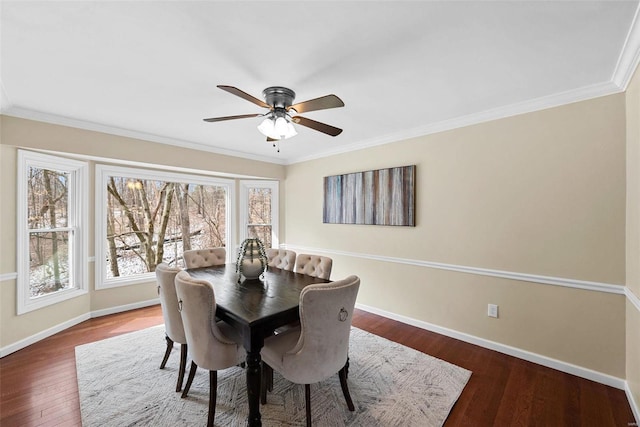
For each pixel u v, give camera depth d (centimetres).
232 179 489
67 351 269
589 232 226
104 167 360
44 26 149
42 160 295
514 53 176
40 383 219
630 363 202
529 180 254
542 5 135
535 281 252
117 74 201
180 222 442
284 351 183
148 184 411
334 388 217
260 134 351
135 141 344
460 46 169
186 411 190
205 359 178
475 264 288
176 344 284
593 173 224
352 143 394
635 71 184
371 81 212
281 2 132
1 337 261
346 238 412
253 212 514
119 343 285
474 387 218
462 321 298
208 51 173
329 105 192
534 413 190
